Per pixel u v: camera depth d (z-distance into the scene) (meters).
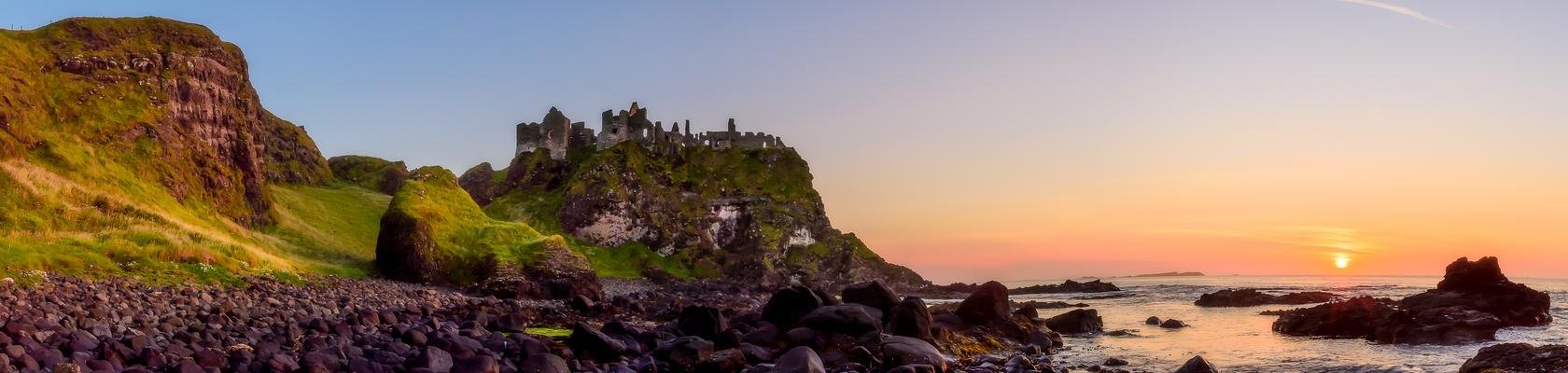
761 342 31.09
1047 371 28.47
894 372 25.56
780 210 130.75
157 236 45.50
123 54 65.94
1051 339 39.66
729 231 130.38
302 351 23.67
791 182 140.12
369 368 21.45
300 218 80.94
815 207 135.12
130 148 59.91
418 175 75.44
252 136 80.56
